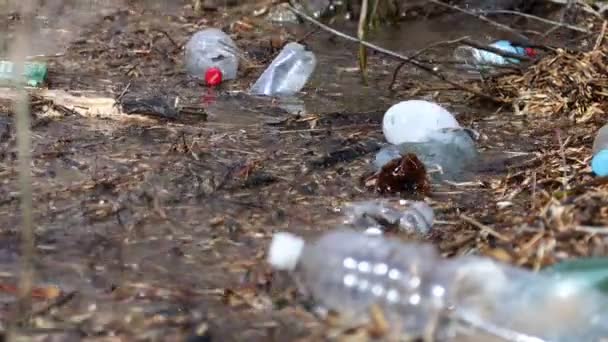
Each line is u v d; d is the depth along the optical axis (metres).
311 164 7.41
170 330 4.86
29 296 5.10
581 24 12.68
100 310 5.07
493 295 4.56
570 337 4.37
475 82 9.98
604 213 5.55
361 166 7.42
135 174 7.05
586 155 7.36
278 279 5.30
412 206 6.34
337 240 5.09
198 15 13.13
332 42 12.09
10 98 8.68
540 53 10.86
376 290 4.79
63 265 5.59
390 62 11.14
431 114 7.91
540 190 6.58
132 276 5.46
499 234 5.56
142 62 10.74
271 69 9.88
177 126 8.37
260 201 6.66
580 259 4.96
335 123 8.61
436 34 12.74
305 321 4.84
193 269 5.56
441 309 4.59
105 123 8.35
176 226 6.19
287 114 8.98
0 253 5.72
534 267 4.96
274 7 13.27
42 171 7.08
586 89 9.16
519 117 8.90
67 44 11.23
